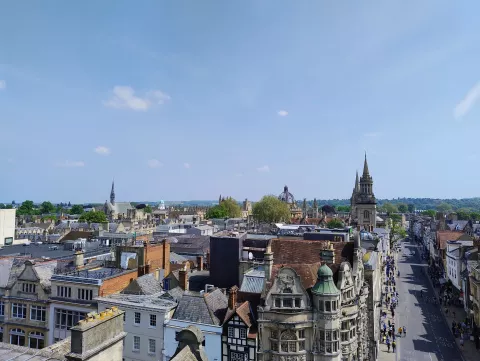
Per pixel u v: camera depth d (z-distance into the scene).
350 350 44.66
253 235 71.69
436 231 139.75
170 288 59.12
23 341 56.16
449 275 106.88
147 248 64.62
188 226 146.38
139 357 48.88
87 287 53.78
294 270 44.28
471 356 62.00
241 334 44.38
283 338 43.06
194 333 17.14
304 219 189.50
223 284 58.66
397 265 148.75
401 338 70.75
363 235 89.12
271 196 188.38
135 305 49.53
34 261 63.16
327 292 42.75
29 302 56.16
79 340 16.34
